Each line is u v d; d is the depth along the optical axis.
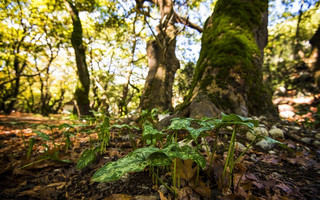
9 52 11.17
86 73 8.88
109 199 1.06
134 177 1.35
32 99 21.61
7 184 1.31
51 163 1.66
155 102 6.10
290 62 14.47
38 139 3.18
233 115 0.89
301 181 1.32
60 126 1.93
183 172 1.23
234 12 4.13
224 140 2.17
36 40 12.38
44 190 1.21
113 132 3.21
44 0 9.70
